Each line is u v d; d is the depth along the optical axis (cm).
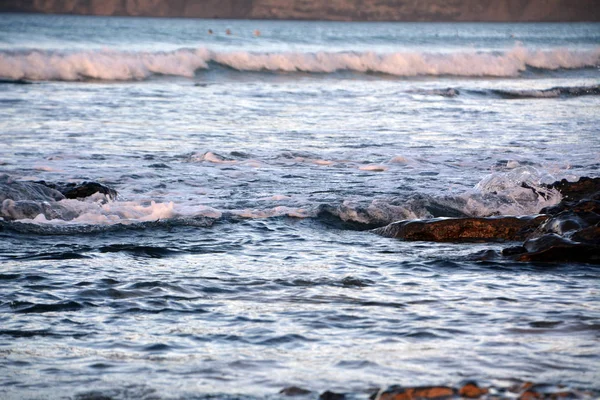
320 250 1667
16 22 15600
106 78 6322
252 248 1677
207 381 914
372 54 7506
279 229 1869
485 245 1733
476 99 5497
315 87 6109
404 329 1104
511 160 2814
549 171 2588
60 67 6219
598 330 1098
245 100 4981
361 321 1143
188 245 1694
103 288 1323
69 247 1648
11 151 2919
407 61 7538
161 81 6419
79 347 1033
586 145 3316
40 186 2048
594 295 1302
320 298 1277
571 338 1062
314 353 1005
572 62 8425
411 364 961
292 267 1501
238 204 2114
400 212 2012
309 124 3922
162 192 2267
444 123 4066
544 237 1603
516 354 994
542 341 1048
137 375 934
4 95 4838
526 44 13475
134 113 4156
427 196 2102
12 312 1187
